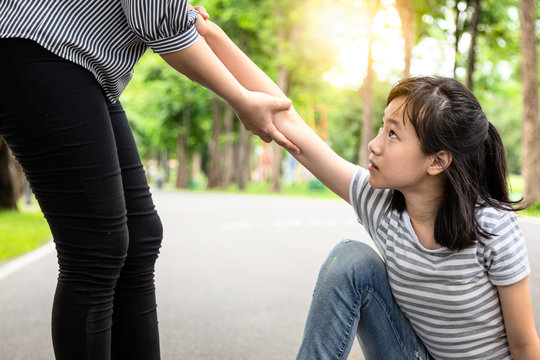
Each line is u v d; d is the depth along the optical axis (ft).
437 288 5.85
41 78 4.96
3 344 11.42
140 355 6.36
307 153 6.35
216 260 21.80
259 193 105.40
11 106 5.05
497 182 5.71
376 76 126.31
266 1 88.53
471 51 63.10
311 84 107.14
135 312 6.31
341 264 6.18
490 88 76.54
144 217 6.32
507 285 5.65
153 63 113.91
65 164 5.17
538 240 24.80
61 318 5.53
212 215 44.27
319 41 96.22
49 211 5.43
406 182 5.56
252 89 6.34
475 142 5.40
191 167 174.50
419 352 6.50
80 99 5.11
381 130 5.71
